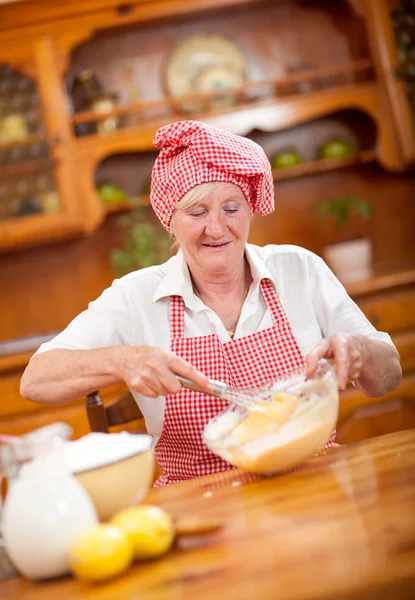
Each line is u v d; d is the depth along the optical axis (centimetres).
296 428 109
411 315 289
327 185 348
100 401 151
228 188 147
